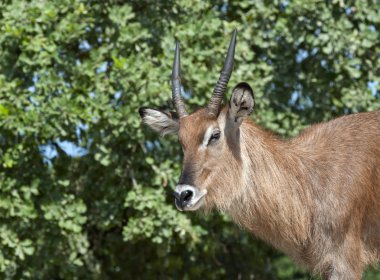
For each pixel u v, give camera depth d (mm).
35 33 29609
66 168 31141
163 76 29516
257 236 23547
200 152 21984
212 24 30109
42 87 29141
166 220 29844
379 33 31562
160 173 30047
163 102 29609
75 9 29719
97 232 33938
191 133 22078
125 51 30062
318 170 22984
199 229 30328
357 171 22828
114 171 30250
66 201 30156
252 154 22656
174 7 30844
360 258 22875
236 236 33500
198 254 34500
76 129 30219
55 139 30109
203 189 21938
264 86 31031
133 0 31062
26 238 30359
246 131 22766
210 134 22000
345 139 23297
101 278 33750
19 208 29406
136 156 30312
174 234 31906
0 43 29453
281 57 31484
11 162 28922
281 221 22781
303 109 31641
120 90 29688
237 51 30406
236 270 35281
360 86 31266
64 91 29266
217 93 22266
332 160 23031
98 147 29609
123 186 30609
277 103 31375
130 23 30312
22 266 31109
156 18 30734
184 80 30219
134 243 32812
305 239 22938
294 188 22828
